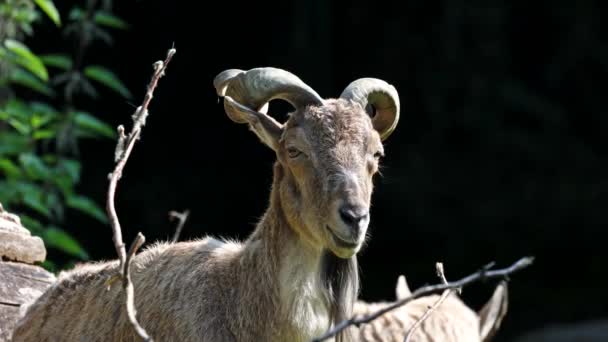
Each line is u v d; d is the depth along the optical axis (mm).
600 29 83750
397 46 79500
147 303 21656
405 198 77125
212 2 76562
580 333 62000
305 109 21344
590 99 82875
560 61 83375
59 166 35156
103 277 23172
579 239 77250
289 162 21094
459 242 76688
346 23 79875
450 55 79312
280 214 21391
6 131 37938
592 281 75188
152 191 72375
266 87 21578
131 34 73562
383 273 74500
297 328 21000
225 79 22609
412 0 79625
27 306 24672
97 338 22000
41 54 66188
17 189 33531
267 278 21250
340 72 79875
